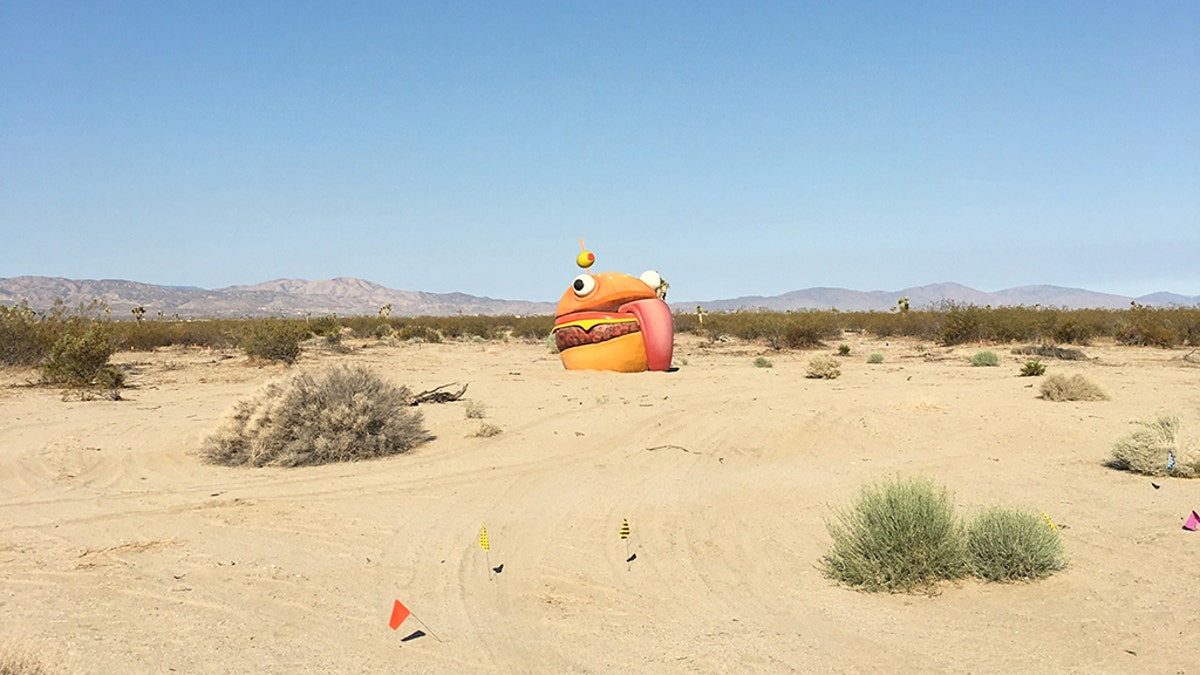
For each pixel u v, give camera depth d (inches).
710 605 310.0
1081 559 344.8
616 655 266.1
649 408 780.0
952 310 1801.2
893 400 791.1
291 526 424.2
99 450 628.1
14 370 1192.8
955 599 308.2
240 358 1504.7
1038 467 527.8
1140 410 708.7
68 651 268.1
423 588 332.2
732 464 561.9
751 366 1267.2
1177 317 1695.4
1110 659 251.0
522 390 929.5
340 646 274.4
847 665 254.7
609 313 1099.9
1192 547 355.6
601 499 473.1
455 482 520.7
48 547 390.0
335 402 611.5
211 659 263.3
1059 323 1668.3
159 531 417.1
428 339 2218.3
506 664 260.4
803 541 387.9
